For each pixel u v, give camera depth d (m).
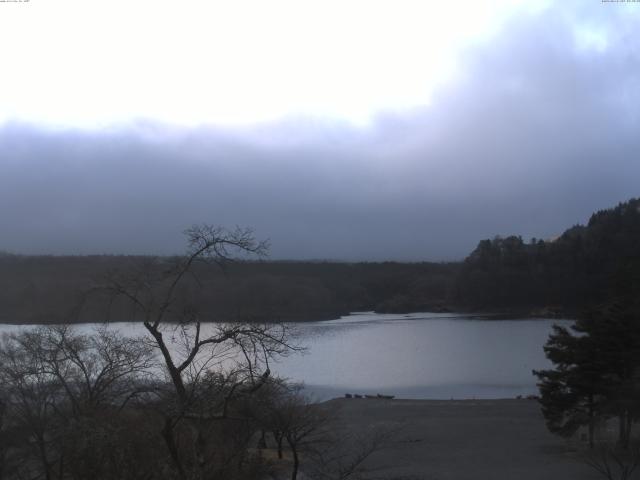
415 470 36.03
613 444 38.22
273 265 150.50
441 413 56.72
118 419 18.56
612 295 60.88
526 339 134.62
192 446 17.41
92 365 25.44
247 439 21.19
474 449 41.91
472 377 86.81
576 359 37.91
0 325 52.12
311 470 32.88
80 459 17.86
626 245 186.00
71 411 22.30
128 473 17.56
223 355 18.81
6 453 24.52
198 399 16.31
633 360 37.16
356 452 37.75
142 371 22.59
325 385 79.88
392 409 59.03
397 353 112.81
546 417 39.97
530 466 36.50
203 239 16.67
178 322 17.86
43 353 28.09
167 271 16.88
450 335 143.62
